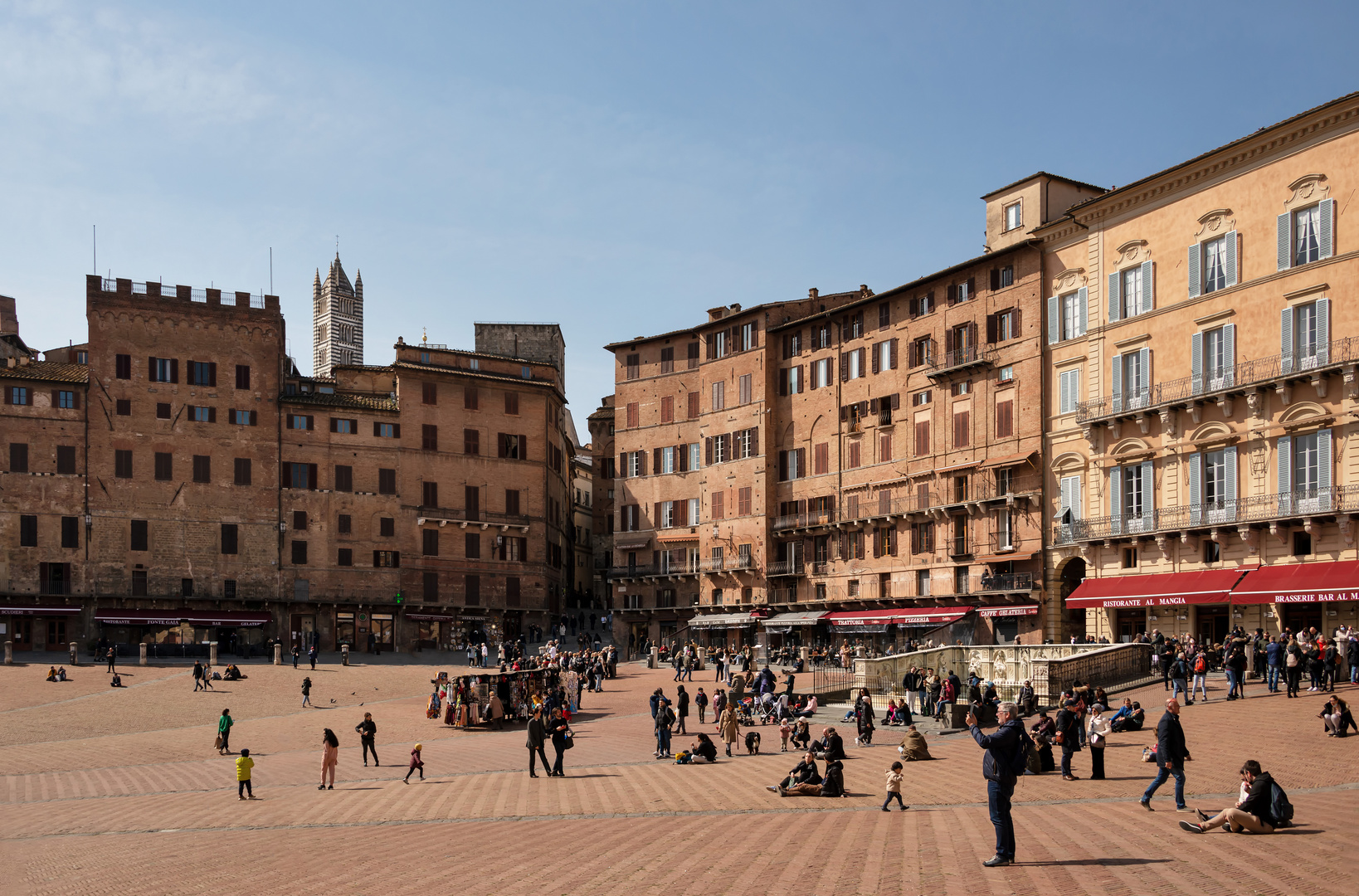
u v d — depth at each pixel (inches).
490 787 1518.2
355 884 930.7
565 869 940.0
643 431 4256.9
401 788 1561.3
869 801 1258.0
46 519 3614.7
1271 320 2447.1
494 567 4212.6
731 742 1815.9
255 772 1803.6
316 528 3939.5
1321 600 2226.9
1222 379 2527.1
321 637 3895.2
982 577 3169.3
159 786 1689.2
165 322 3836.1
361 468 4025.6
